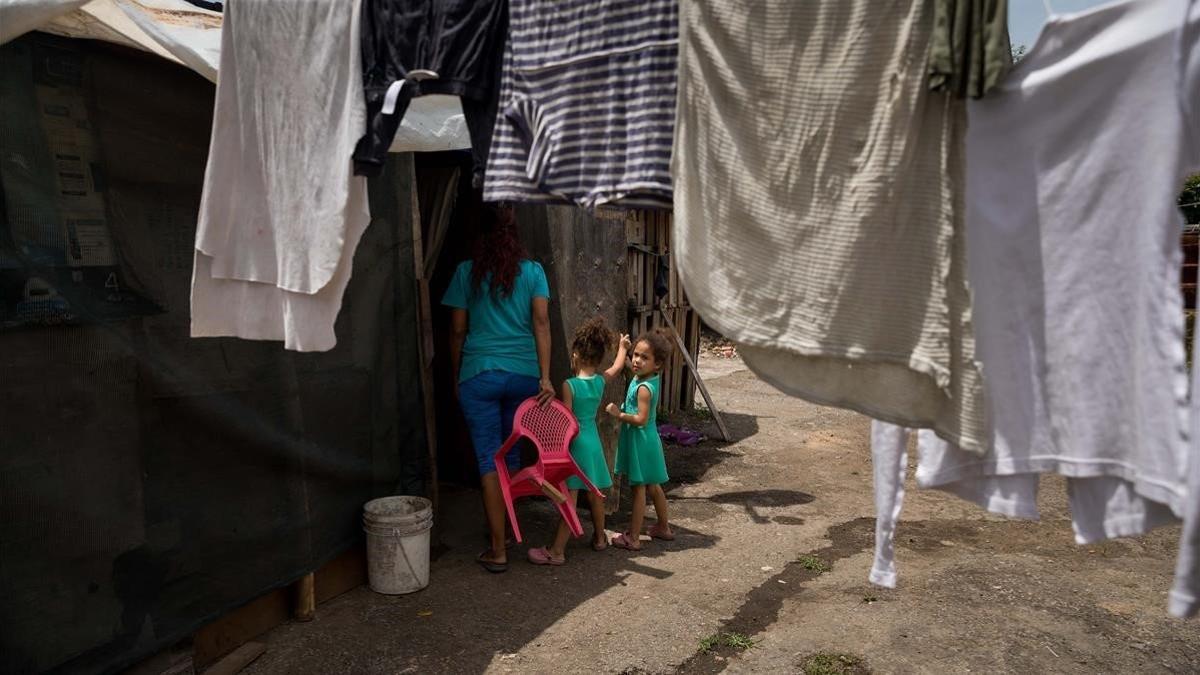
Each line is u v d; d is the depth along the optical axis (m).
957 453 1.85
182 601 3.23
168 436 3.19
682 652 3.55
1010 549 4.77
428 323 4.71
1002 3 1.60
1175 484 1.56
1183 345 1.55
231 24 2.49
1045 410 1.74
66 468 2.85
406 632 3.74
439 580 4.34
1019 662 3.45
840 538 5.01
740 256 1.86
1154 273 1.58
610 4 1.96
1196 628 3.74
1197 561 1.50
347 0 2.34
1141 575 4.36
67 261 2.87
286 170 2.49
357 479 4.19
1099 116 1.62
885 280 1.76
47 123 2.82
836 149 1.76
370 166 2.32
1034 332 1.72
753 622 3.85
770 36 1.78
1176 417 1.56
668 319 7.60
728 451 7.14
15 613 2.70
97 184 2.98
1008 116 1.68
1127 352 1.65
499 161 2.15
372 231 4.27
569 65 2.03
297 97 2.44
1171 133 1.54
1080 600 4.04
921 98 1.69
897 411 1.80
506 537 5.01
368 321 4.24
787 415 8.59
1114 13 1.58
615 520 5.34
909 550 4.78
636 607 4.00
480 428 4.48
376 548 4.11
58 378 2.83
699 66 1.85
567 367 5.40
